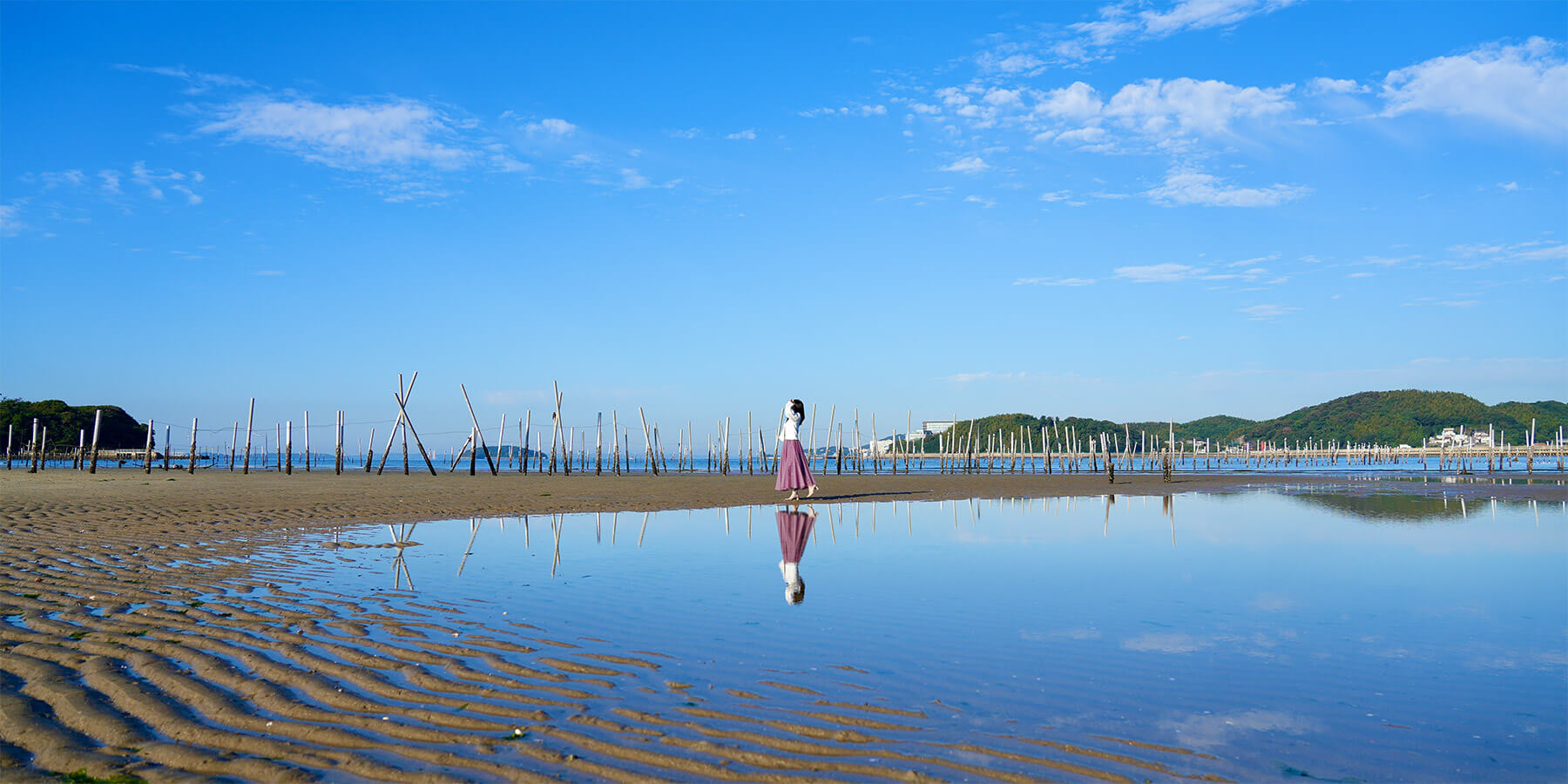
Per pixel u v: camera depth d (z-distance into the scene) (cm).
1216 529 1706
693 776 412
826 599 874
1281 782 409
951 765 429
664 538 1467
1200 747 455
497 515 1920
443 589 918
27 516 1652
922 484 3884
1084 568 1121
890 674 592
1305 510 2238
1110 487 3638
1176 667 617
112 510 1800
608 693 544
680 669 600
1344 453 13800
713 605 841
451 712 504
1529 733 482
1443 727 493
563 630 721
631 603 846
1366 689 566
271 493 2459
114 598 832
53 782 396
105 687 539
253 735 462
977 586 963
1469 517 2025
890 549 1333
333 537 1416
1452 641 705
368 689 546
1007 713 510
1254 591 946
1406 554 1284
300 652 636
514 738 462
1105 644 687
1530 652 669
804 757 437
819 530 1664
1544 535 1574
